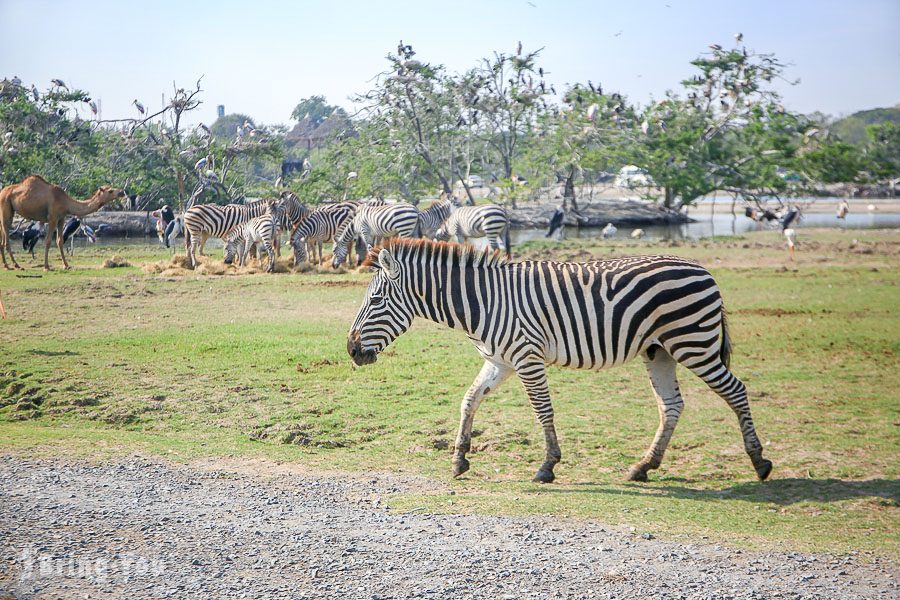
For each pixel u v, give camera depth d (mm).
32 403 9414
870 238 31469
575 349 7090
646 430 8602
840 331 13539
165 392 9898
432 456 7887
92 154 42000
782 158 41281
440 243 7230
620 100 41656
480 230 23344
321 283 19812
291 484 6824
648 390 10234
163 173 42219
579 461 7715
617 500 6324
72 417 9008
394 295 7293
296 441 8281
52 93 40969
